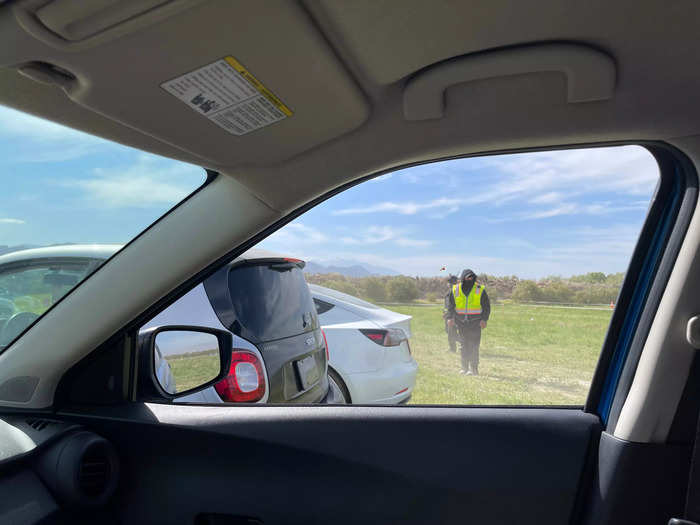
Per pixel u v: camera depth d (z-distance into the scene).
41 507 1.12
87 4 0.67
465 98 1.04
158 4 0.68
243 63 0.84
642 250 1.38
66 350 1.34
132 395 1.46
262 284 2.60
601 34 0.88
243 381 2.30
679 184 1.27
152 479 1.36
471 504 1.33
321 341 3.05
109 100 0.90
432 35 0.87
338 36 0.84
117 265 1.33
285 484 1.36
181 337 2.24
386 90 1.03
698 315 1.22
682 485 1.24
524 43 0.90
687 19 0.83
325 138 1.13
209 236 1.29
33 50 0.75
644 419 1.25
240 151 1.13
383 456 1.36
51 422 1.30
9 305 1.65
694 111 1.07
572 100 1.04
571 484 1.32
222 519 1.36
